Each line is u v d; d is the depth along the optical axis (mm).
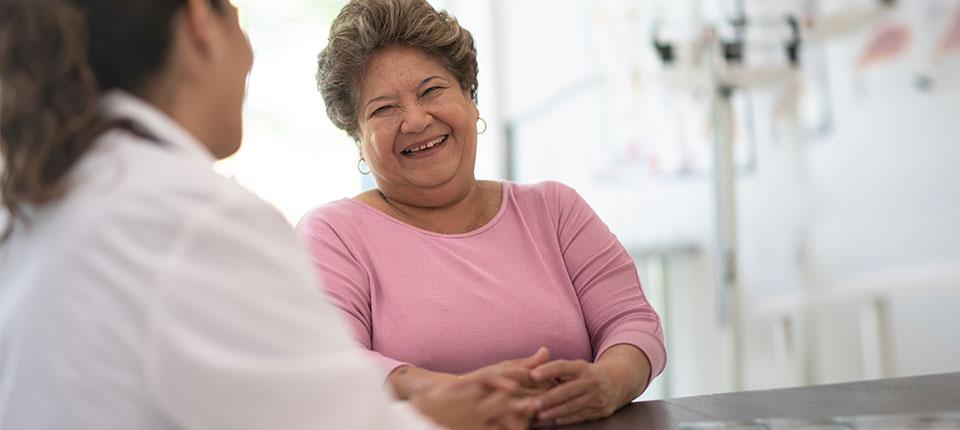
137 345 744
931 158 2852
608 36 4137
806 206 3311
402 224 1691
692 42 3732
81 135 829
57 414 754
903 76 2936
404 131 1630
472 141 1715
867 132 3072
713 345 3701
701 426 1223
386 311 1608
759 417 1248
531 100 4609
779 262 3418
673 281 3918
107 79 858
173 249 769
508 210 1753
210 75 910
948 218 2816
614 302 1672
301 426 784
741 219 3566
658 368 1580
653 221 4012
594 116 4254
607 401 1367
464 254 1669
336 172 4098
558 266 1707
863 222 3100
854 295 3152
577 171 4395
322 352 809
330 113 1751
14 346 789
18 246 844
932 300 2879
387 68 1647
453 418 1202
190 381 748
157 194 790
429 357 1580
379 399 833
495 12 4766
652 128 3963
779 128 3389
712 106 3623
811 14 3270
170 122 866
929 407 1226
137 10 848
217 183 825
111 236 773
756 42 3473
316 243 1648
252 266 796
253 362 771
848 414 1216
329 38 1712
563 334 1623
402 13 1643
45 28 813
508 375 1324
